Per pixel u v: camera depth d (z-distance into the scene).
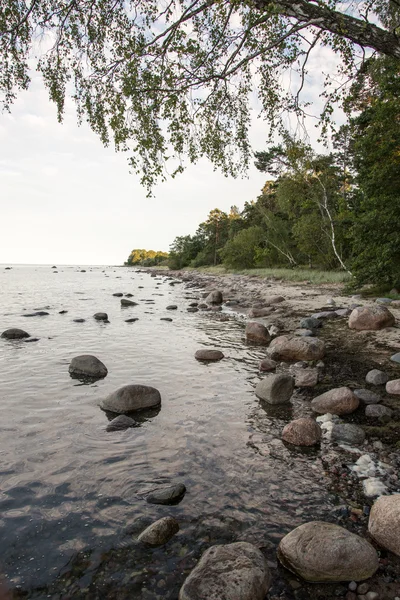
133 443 4.50
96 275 64.00
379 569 2.53
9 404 5.76
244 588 2.26
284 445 4.40
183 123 7.94
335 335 9.97
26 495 3.47
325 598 2.35
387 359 7.61
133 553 2.77
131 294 24.84
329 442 4.44
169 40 6.68
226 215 72.25
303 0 5.67
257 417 5.25
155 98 7.40
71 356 8.76
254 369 7.63
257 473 3.81
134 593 2.43
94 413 5.41
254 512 3.21
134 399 5.51
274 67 7.18
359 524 3.00
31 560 2.71
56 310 17.27
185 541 2.88
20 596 2.42
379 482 3.56
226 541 2.88
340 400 5.25
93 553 2.77
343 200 28.11
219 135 8.28
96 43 7.03
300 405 5.68
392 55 5.76
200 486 3.60
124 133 7.73
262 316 14.45
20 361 8.29
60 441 4.55
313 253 34.44
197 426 4.97
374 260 14.79
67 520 3.13
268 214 45.31
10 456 4.19
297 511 3.20
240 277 38.38
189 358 8.58
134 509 3.27
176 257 80.88
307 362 7.78
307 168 29.69
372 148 14.27
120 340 10.62
